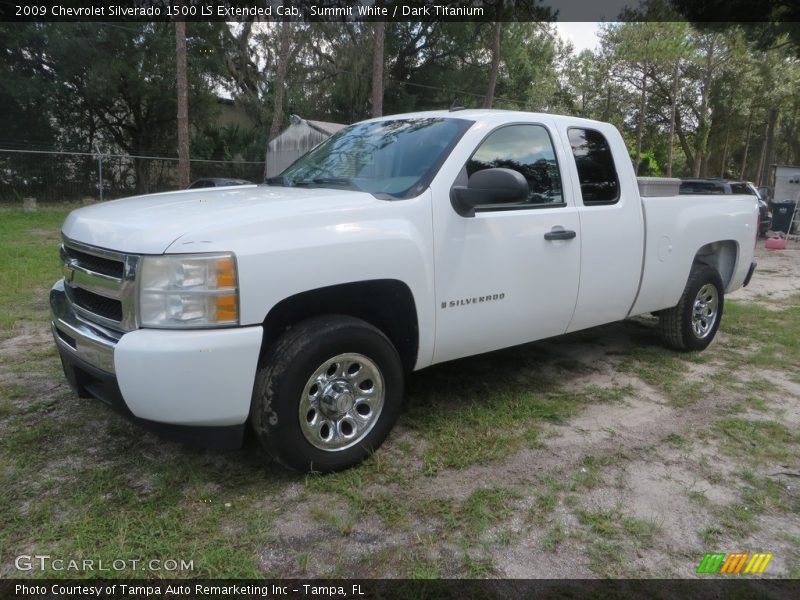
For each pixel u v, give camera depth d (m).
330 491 2.95
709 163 48.94
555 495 2.98
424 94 33.72
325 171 3.92
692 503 2.97
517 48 32.66
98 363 2.78
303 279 2.80
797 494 3.11
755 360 5.20
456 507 2.84
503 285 3.67
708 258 5.78
